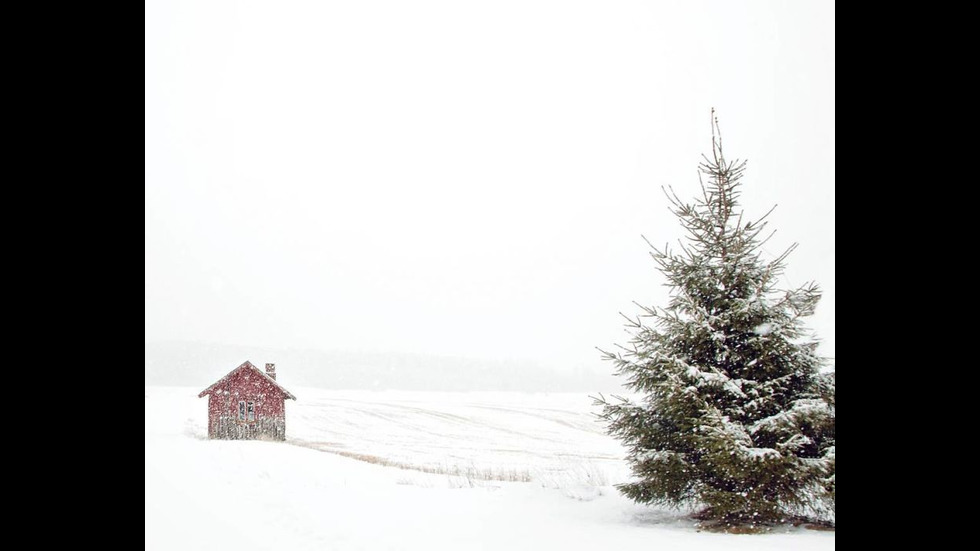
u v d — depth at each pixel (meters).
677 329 11.76
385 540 10.41
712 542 9.96
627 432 11.97
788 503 10.51
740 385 11.19
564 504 13.61
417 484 17.16
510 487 15.94
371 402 70.38
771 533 10.43
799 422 10.63
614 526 11.47
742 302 11.49
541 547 10.03
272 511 12.38
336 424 47.97
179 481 15.45
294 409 59.31
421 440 38.91
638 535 10.67
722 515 10.73
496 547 10.03
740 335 11.63
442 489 15.77
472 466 24.36
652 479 11.22
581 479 17.20
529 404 71.75
